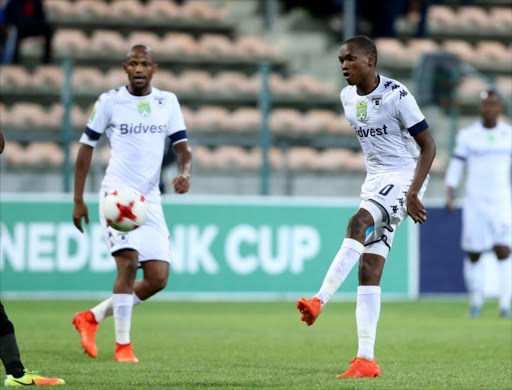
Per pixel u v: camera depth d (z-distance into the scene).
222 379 21.17
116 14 78.88
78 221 27.31
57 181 59.41
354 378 21.25
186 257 54.88
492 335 36.06
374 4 78.06
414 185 21.20
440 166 64.62
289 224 55.97
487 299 60.62
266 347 31.14
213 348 30.67
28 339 33.16
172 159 54.16
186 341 33.22
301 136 67.94
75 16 78.06
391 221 21.83
